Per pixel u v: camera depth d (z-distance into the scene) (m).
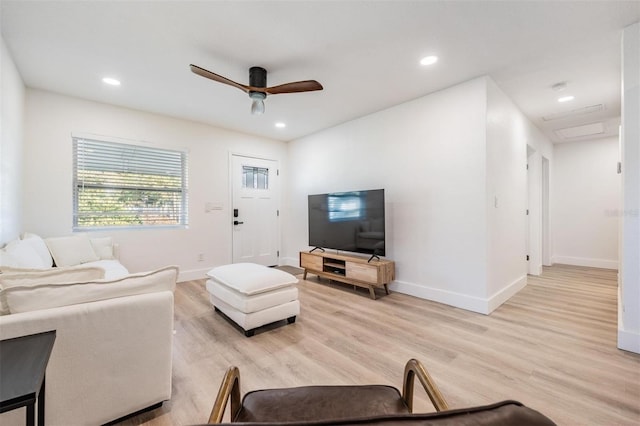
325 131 4.61
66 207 3.24
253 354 2.06
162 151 3.98
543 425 0.38
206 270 4.36
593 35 2.17
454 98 3.02
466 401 1.54
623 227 2.08
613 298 3.31
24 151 2.98
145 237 3.80
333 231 4.02
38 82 2.92
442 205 3.12
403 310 2.93
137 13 1.93
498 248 3.06
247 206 4.88
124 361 1.36
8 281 1.24
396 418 0.37
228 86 3.04
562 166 5.50
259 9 1.90
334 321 2.66
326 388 1.10
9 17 1.94
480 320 2.65
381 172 3.76
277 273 2.63
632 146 2.02
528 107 3.61
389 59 2.53
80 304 1.28
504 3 1.85
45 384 1.14
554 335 2.33
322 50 2.39
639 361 1.92
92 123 3.41
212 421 0.76
